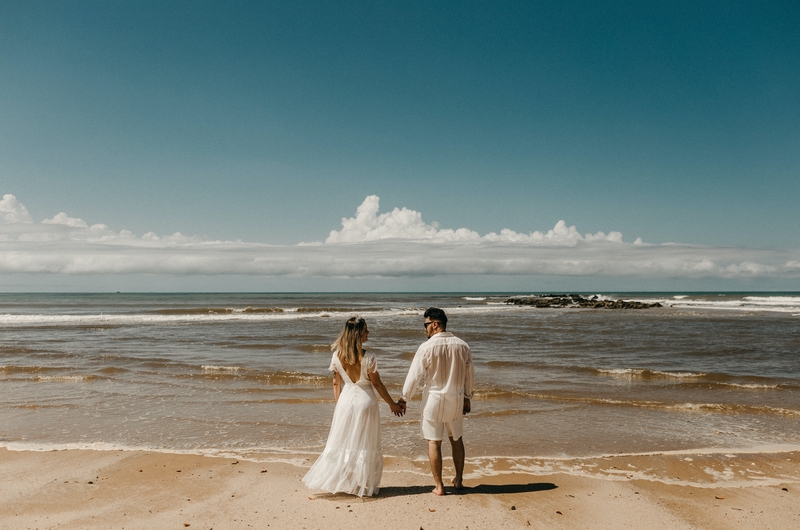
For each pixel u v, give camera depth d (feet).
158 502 14.74
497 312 147.74
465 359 15.19
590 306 180.86
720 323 96.94
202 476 17.22
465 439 22.98
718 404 29.53
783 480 17.70
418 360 14.92
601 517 14.02
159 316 113.39
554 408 29.09
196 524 13.08
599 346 59.62
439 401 14.99
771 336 70.95
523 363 45.06
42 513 13.92
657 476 17.97
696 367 44.27
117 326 86.74
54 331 76.69
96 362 44.60
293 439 22.90
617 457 20.17
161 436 23.24
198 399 30.83
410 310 147.43
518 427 25.04
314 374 38.45
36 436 23.08
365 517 13.52
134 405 29.27
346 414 15.03
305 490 15.80
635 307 172.24
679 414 27.78
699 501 15.48
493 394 31.99
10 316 106.93
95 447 21.11
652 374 39.34
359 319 15.31
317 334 72.59
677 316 122.01
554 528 13.15
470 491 15.85
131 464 18.60
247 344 58.90
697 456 20.38
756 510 14.79
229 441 22.56
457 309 166.61
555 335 73.20
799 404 30.22
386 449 21.53
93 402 29.96
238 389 33.78
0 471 17.74
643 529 13.28
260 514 13.75
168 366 42.70
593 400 30.58
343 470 14.65
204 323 94.79
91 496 15.28
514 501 15.06
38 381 36.27
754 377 38.32
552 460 19.83
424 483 16.71
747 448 21.75
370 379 15.25
